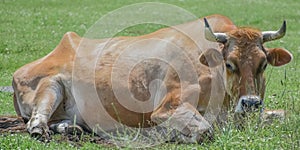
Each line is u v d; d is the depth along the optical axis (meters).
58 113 23.08
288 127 19.52
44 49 43.31
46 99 22.31
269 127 20.30
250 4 69.12
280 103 23.70
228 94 20.81
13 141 19.41
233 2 70.19
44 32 50.12
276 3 70.81
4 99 28.84
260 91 20.67
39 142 20.20
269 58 21.23
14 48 43.03
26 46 43.75
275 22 59.34
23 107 22.89
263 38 21.14
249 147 18.19
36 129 21.41
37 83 22.81
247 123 19.78
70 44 23.75
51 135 21.48
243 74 20.31
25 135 21.16
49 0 67.81
